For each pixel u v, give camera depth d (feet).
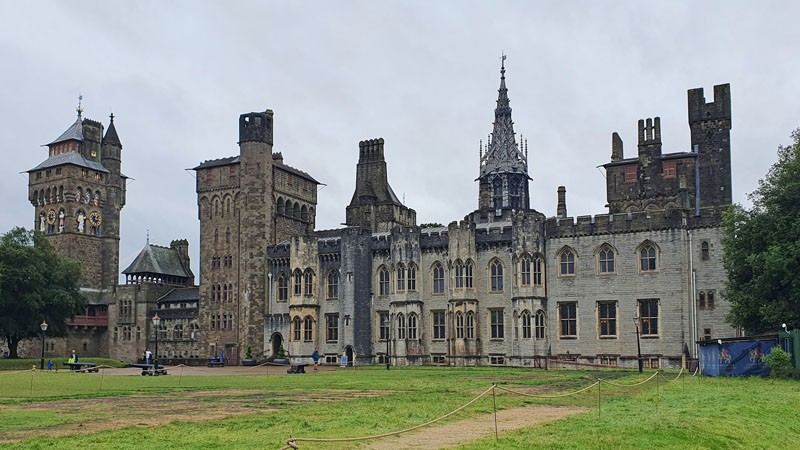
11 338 340.59
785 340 186.29
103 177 448.24
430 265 309.42
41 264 338.13
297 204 379.55
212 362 335.88
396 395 137.80
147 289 395.14
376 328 318.45
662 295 266.98
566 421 97.45
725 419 100.37
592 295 278.26
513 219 291.99
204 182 367.25
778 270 190.49
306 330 329.31
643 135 351.25
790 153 209.15
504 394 138.82
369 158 392.27
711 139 339.98
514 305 287.48
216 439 81.46
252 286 345.31
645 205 344.28
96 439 81.97
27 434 86.69
